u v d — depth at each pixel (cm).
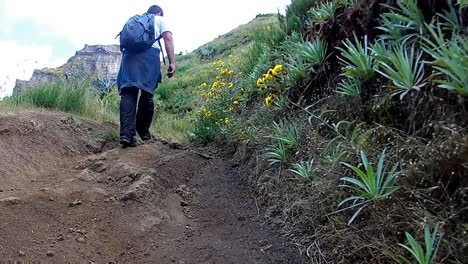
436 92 223
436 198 190
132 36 439
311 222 246
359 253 202
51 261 225
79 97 600
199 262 236
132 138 429
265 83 422
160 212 300
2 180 332
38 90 590
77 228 269
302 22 558
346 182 234
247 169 375
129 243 261
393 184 202
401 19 266
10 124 432
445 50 203
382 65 254
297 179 283
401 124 246
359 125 250
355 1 351
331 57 364
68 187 321
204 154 458
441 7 255
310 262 223
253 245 250
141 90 446
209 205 324
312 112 349
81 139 462
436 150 196
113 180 346
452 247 167
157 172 363
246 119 473
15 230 249
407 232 183
